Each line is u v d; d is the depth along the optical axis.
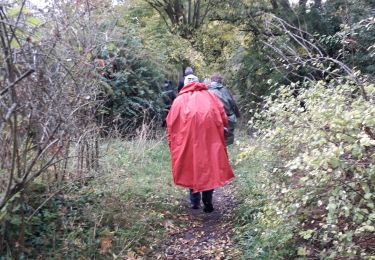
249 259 4.50
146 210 5.80
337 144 3.60
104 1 5.42
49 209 4.56
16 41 3.14
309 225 4.21
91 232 4.64
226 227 5.67
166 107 12.20
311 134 3.72
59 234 4.45
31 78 3.39
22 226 3.79
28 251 3.96
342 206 3.40
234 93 18.02
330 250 3.68
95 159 5.80
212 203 6.80
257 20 16.77
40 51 3.38
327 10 13.49
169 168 8.26
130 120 10.17
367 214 3.40
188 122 5.85
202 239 5.39
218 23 19.28
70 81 4.04
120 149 8.08
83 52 4.21
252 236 4.89
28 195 4.26
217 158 5.81
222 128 5.94
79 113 4.83
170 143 6.07
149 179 7.20
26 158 3.57
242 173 7.39
